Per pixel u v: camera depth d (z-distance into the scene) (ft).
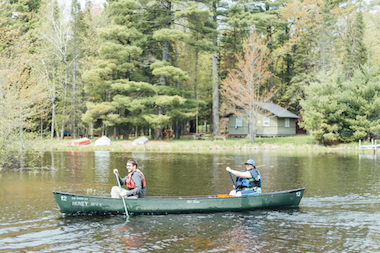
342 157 75.56
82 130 154.30
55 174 48.88
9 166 53.93
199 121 193.98
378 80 104.73
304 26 147.13
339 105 106.93
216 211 27.58
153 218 25.89
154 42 133.08
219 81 143.64
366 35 165.89
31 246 19.83
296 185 40.22
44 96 50.88
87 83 138.62
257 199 28.22
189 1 122.62
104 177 46.21
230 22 135.13
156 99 117.91
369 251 19.15
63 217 25.93
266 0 148.25
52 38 134.00
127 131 137.39
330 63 136.98
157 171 52.60
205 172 51.42
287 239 21.15
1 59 47.93
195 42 123.85
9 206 29.40
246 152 91.66
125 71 128.26
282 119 136.46
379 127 99.09
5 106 46.39
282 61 174.81
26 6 145.28
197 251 19.11
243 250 19.27
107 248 19.56
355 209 28.78
